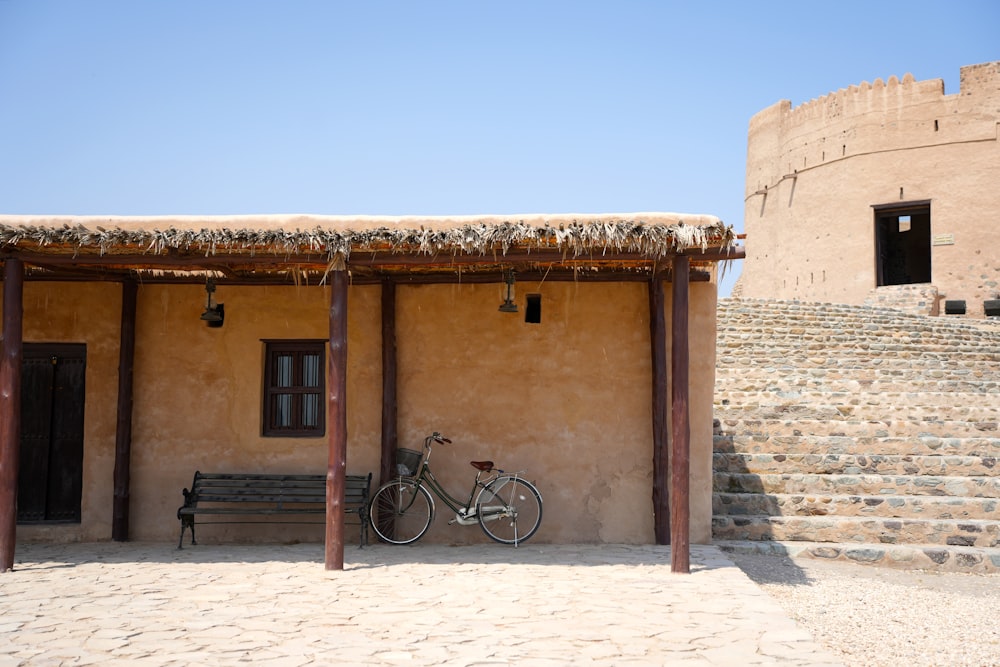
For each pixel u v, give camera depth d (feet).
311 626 19.76
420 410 32.27
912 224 111.14
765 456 36.50
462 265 30.04
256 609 21.34
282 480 31.55
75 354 33.27
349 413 32.32
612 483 31.60
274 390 32.91
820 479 34.96
